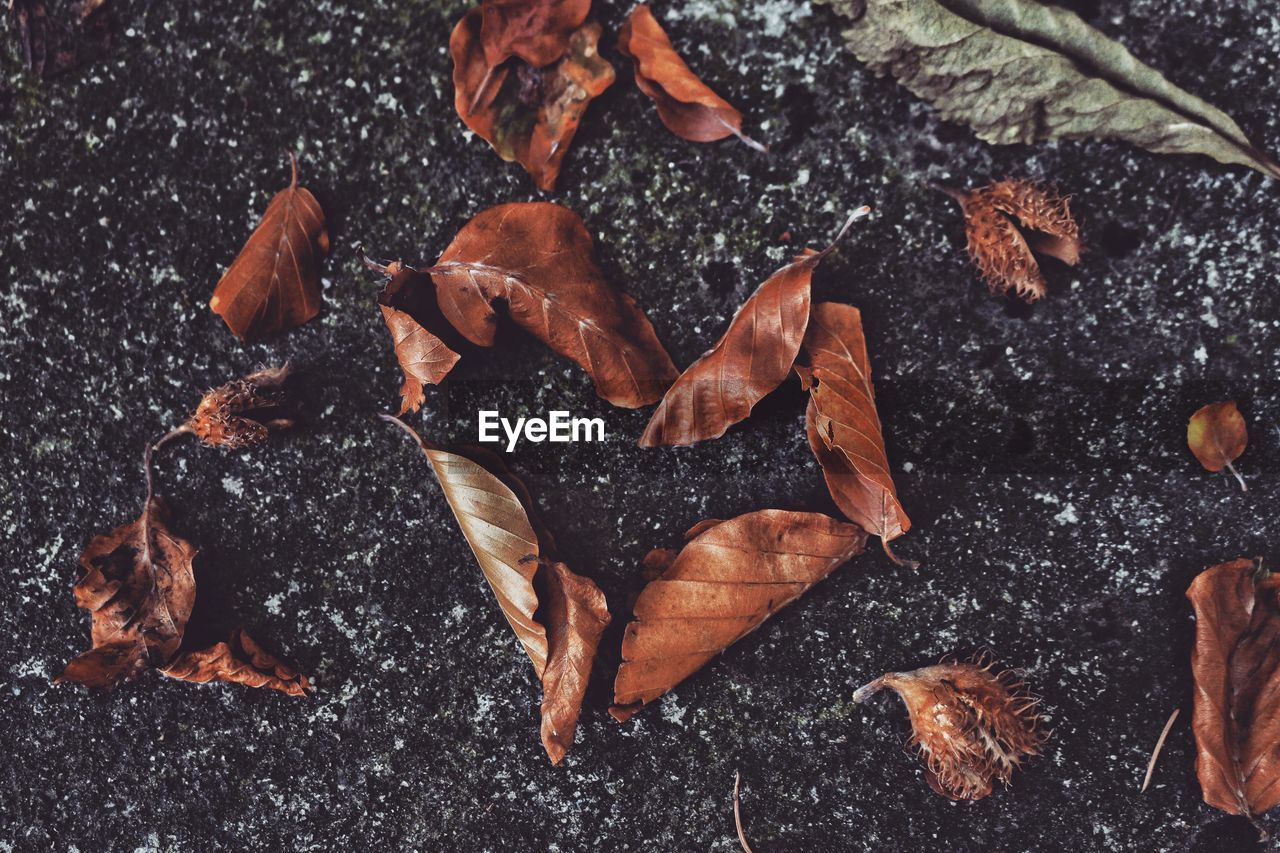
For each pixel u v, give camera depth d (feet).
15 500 1.37
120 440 1.36
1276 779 1.28
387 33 1.32
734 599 1.30
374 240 1.33
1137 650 1.31
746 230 1.31
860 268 1.31
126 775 1.38
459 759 1.36
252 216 1.33
